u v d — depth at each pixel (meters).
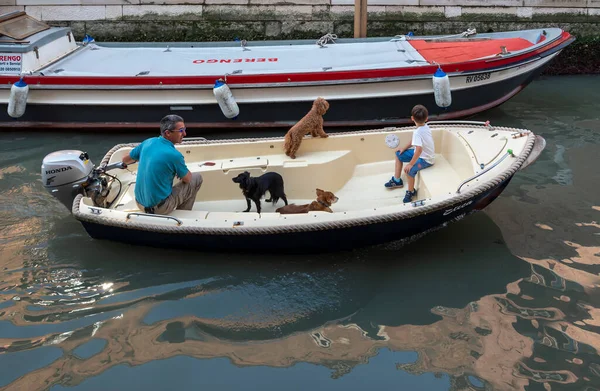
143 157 4.12
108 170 4.68
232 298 3.88
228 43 7.98
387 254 4.35
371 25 9.45
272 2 9.24
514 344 3.41
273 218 4.05
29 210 5.01
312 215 4.04
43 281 4.04
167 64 7.12
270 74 6.51
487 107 7.27
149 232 4.12
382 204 4.75
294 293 3.94
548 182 5.48
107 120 6.88
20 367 3.26
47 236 4.59
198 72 6.79
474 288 3.94
